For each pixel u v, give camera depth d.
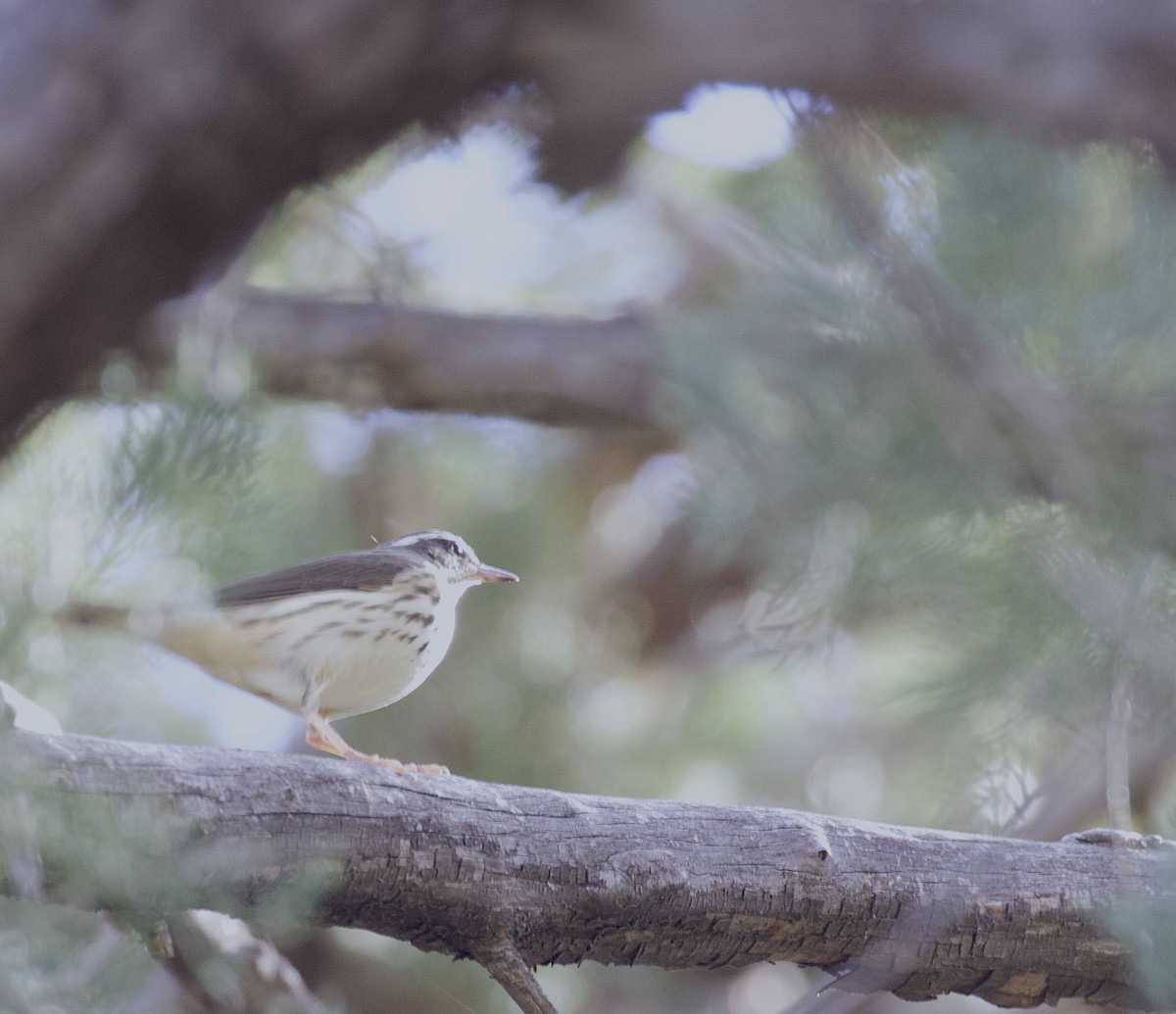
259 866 6.62
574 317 13.47
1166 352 7.48
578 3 7.66
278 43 7.40
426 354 13.22
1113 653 7.17
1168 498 7.34
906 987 8.04
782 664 8.67
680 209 15.14
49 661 5.82
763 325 8.18
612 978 16.55
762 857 7.50
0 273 7.56
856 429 7.76
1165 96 7.86
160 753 6.52
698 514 7.96
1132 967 7.89
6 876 5.61
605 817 7.38
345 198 12.59
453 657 15.55
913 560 7.55
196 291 11.57
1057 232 7.68
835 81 7.94
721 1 7.72
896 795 14.45
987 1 7.88
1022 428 7.53
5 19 7.38
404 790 7.01
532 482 16.27
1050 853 7.89
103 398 6.97
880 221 7.93
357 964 15.26
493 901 7.11
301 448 14.12
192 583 6.03
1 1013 5.26
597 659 16.33
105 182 7.51
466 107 8.11
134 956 5.71
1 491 5.99
